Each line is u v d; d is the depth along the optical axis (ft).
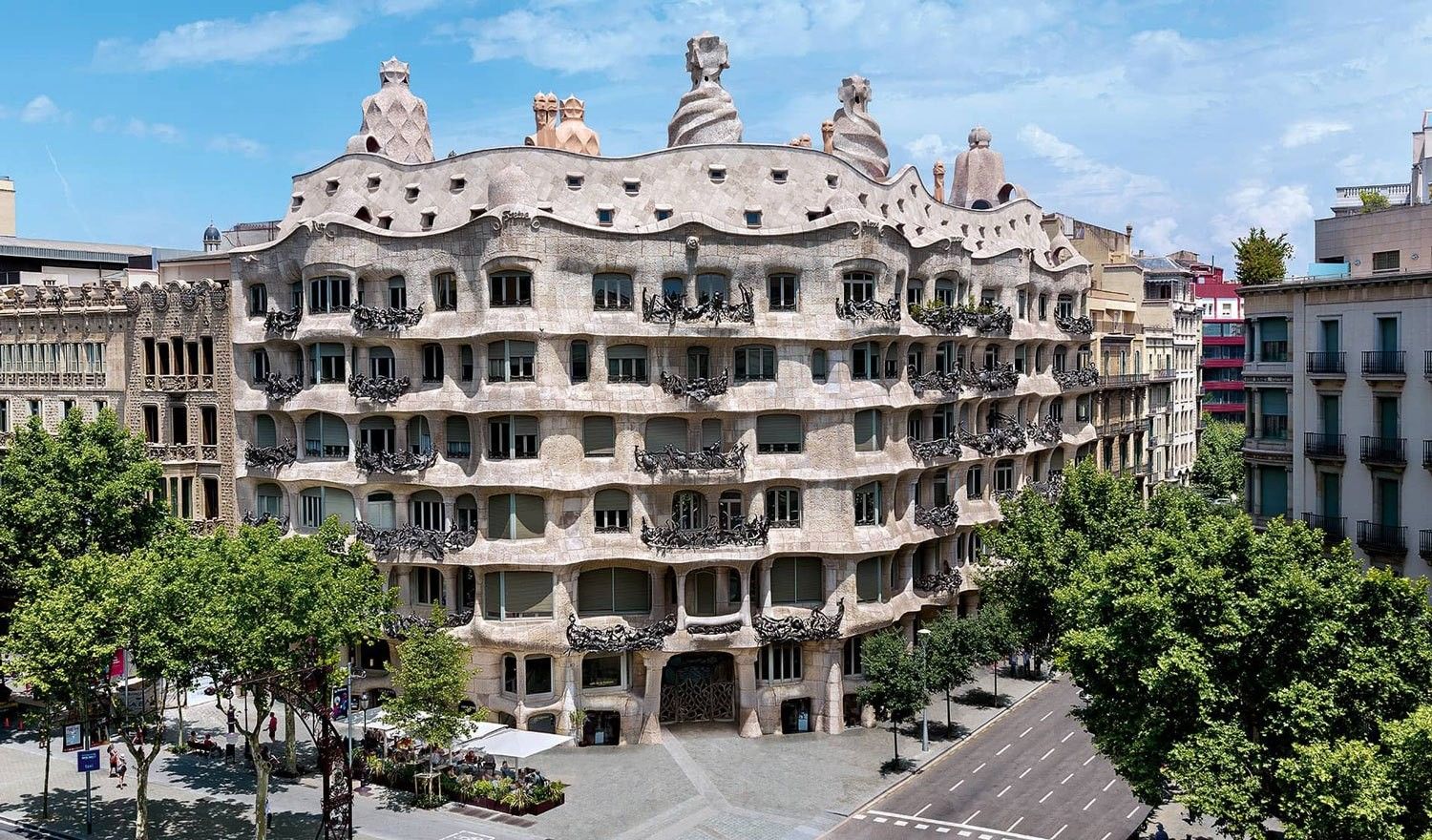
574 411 222.07
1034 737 231.50
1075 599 164.25
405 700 197.77
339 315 235.40
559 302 222.28
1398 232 199.21
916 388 252.62
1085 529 231.30
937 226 284.41
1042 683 270.67
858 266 232.73
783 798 198.59
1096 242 402.52
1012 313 285.64
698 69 264.11
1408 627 136.67
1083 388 319.06
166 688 195.21
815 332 231.09
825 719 234.38
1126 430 365.20
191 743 224.94
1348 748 119.03
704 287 231.71
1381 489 189.57
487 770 204.74
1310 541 151.53
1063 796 198.80
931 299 257.75
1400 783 115.75
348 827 168.04
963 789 202.90
